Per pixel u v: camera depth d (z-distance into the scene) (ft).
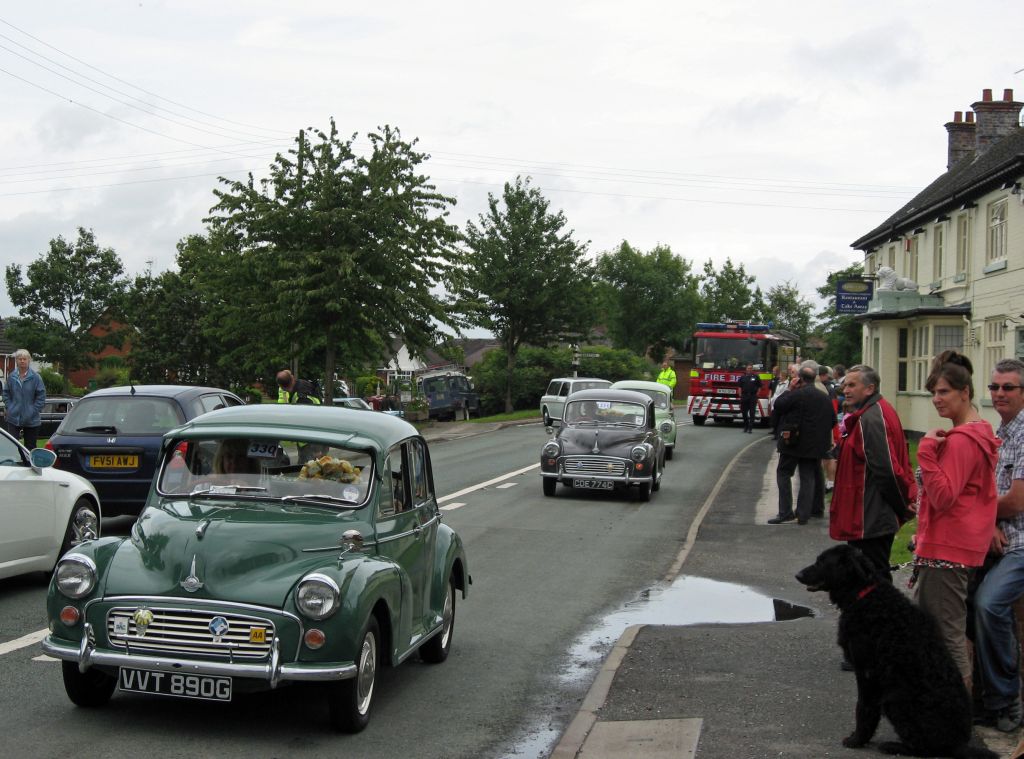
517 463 78.48
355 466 21.65
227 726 19.48
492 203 161.27
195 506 21.24
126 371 189.37
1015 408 18.86
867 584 17.72
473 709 21.25
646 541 44.42
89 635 18.84
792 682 22.66
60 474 33.01
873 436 23.25
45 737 18.52
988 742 18.31
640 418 61.00
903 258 113.80
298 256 95.96
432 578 24.47
